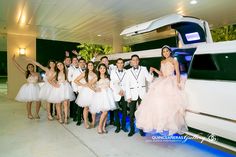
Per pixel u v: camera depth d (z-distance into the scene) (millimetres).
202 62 3801
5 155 3848
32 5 6512
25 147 4227
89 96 5426
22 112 7551
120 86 5145
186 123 3967
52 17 7879
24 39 11141
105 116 5090
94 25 9250
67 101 6074
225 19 8445
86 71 5582
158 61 5422
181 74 4848
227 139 3395
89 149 4125
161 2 6258
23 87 6520
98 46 19672
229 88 3270
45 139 4695
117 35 11719
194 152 3953
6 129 5445
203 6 6664
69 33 11203
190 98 3863
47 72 6520
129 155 3848
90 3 6332
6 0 6059
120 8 6836
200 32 5328
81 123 6059
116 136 4891
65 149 4129
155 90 4180
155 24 4660
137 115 4367
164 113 3875
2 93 13109
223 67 3449
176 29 5602
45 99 6340
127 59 6508
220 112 3373
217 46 3648
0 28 9828
